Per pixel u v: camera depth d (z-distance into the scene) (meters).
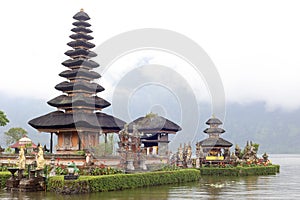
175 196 22.22
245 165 45.25
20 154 25.00
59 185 23.17
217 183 31.20
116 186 25.05
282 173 46.81
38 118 33.81
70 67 34.66
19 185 23.95
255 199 21.22
